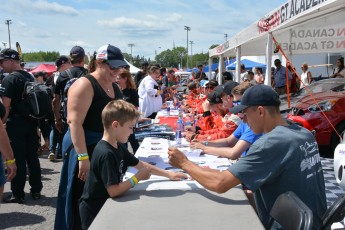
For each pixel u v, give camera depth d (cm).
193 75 2158
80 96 290
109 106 246
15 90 478
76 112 288
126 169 273
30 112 483
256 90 229
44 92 490
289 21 512
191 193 221
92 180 238
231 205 199
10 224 425
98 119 301
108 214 189
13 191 493
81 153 286
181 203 203
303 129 226
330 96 755
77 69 510
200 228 170
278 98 231
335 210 199
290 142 210
